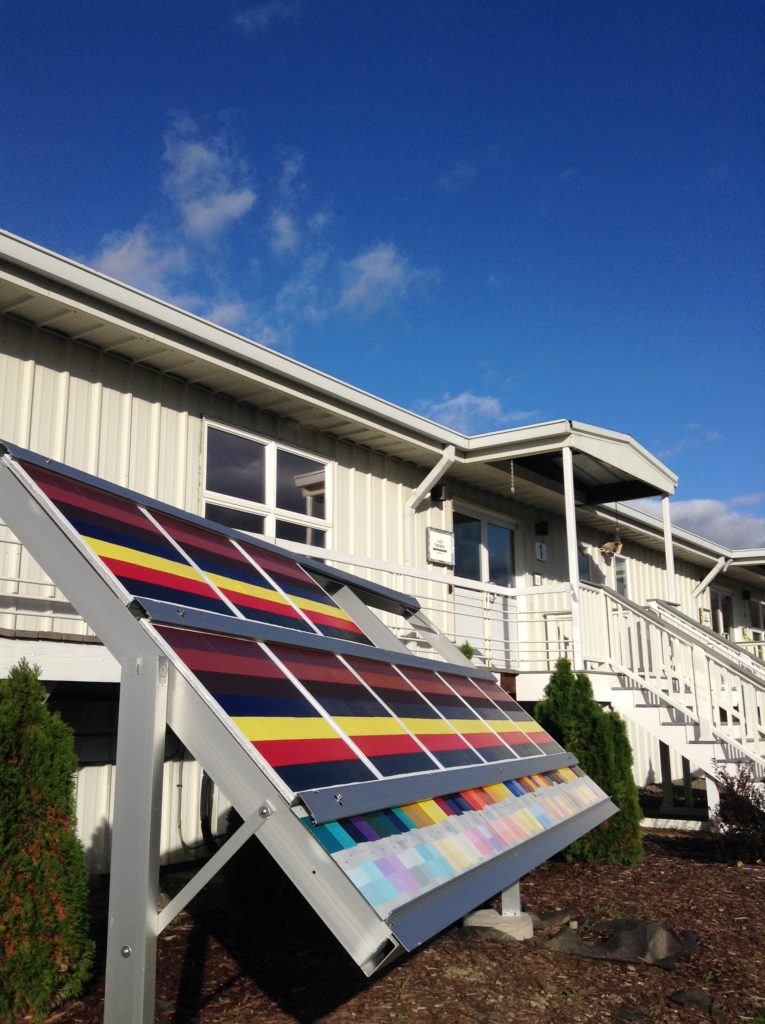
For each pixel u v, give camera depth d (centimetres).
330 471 924
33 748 388
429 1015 371
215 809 738
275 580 444
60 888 379
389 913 236
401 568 825
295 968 436
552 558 1355
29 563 606
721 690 1084
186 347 694
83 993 396
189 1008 375
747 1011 398
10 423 621
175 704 268
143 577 304
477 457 1044
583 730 764
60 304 608
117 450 698
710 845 834
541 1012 383
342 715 334
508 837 371
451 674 559
